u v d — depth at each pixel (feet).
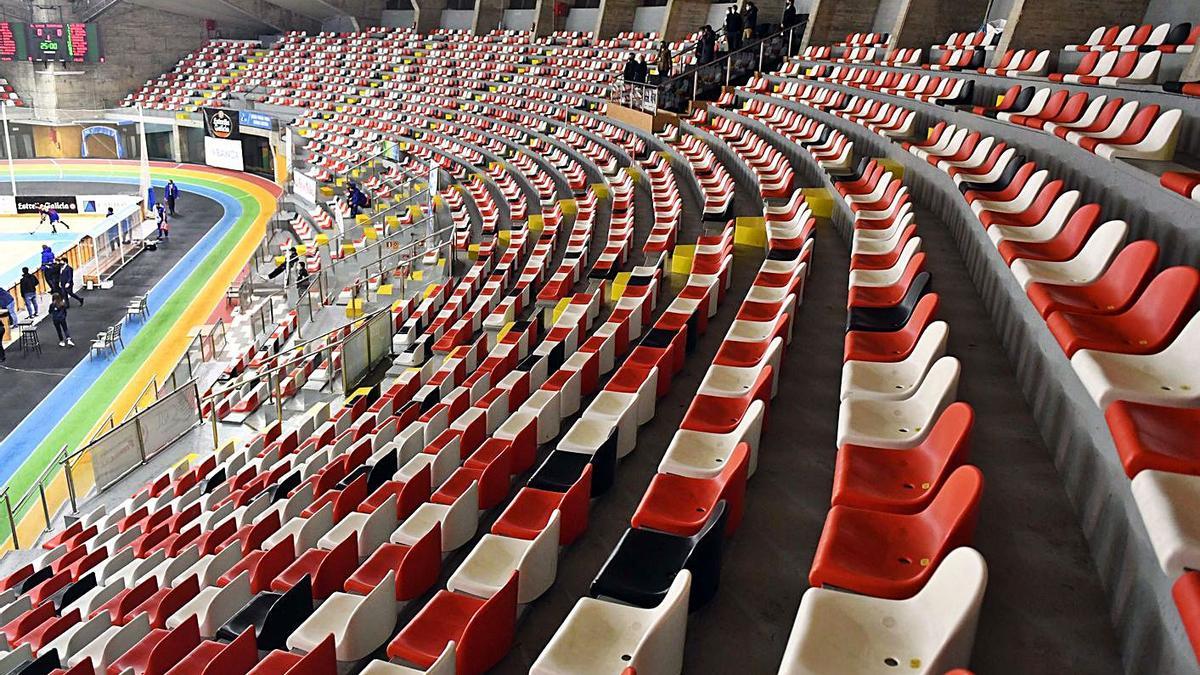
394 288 53.36
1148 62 27.86
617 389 21.56
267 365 46.50
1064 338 11.83
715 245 33.88
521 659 13.50
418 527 19.51
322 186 100.07
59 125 138.21
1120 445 8.70
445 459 23.62
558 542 15.05
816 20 64.03
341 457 29.14
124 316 71.41
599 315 35.83
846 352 16.25
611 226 46.85
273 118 126.62
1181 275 11.71
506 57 105.81
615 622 12.04
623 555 13.21
